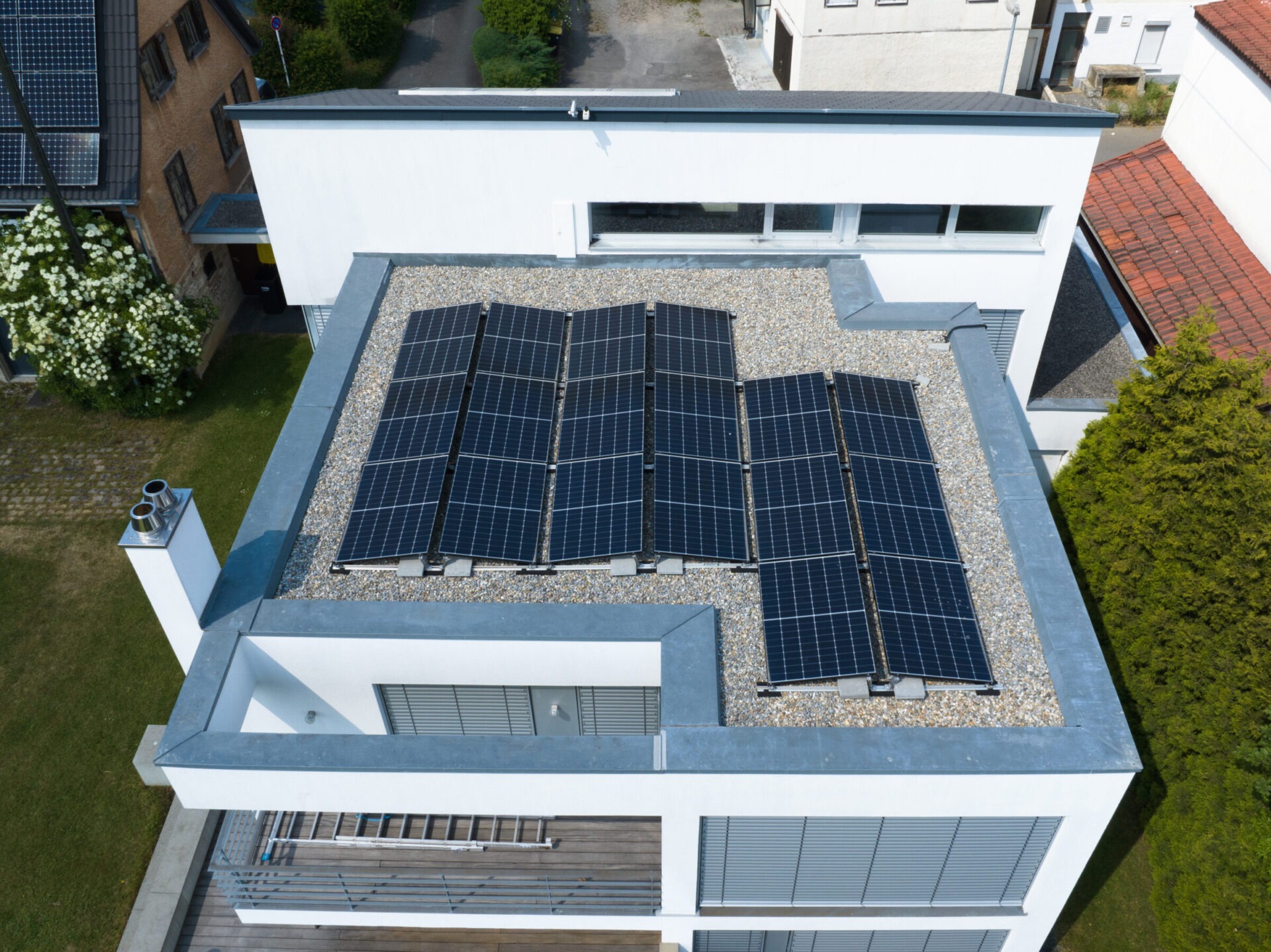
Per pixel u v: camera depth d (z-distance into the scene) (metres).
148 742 17.03
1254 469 15.12
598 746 11.10
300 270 19.23
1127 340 22.28
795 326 17.27
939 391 15.88
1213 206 24.72
